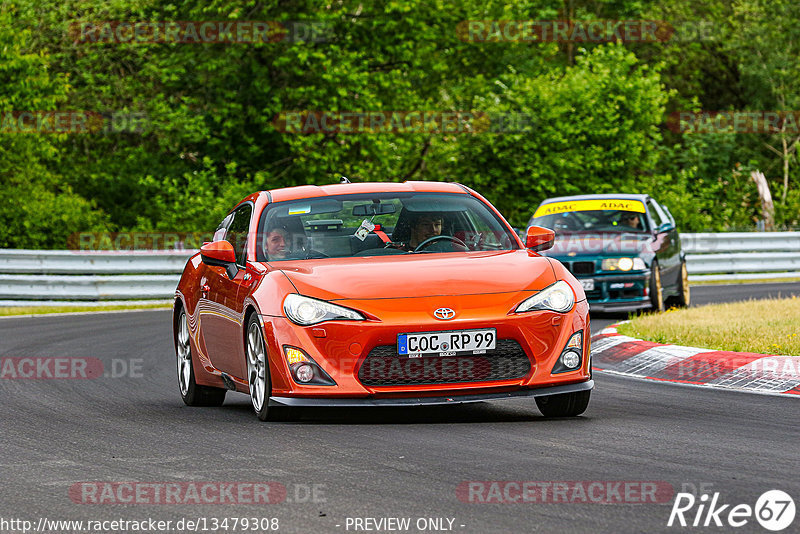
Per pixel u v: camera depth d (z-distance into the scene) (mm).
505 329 24219
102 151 118062
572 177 101625
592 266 53375
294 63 102125
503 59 128750
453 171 100562
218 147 107000
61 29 110375
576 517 16125
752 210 124312
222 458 21391
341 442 22625
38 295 71188
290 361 24484
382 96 109688
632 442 22156
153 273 74750
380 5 106750
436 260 26391
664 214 59781
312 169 101500
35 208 93812
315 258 27469
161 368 39406
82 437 24734
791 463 19766
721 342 35719
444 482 18625
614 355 37469
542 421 25266
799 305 47562
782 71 143000
